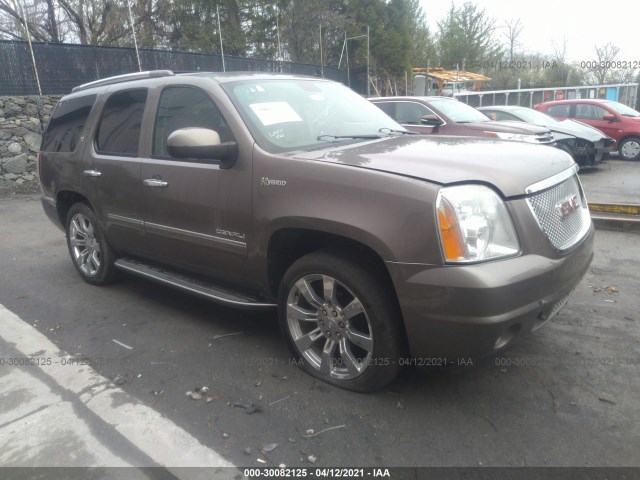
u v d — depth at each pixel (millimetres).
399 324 2766
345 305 3010
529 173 2822
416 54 33094
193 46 20328
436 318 2533
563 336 3609
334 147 3348
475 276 2443
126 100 4305
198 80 3676
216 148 3189
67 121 5035
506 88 31406
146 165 3877
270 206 3068
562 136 11180
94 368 3396
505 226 2611
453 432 2652
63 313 4355
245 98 3520
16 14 19078
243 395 3033
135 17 20688
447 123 8812
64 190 4957
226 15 21109
